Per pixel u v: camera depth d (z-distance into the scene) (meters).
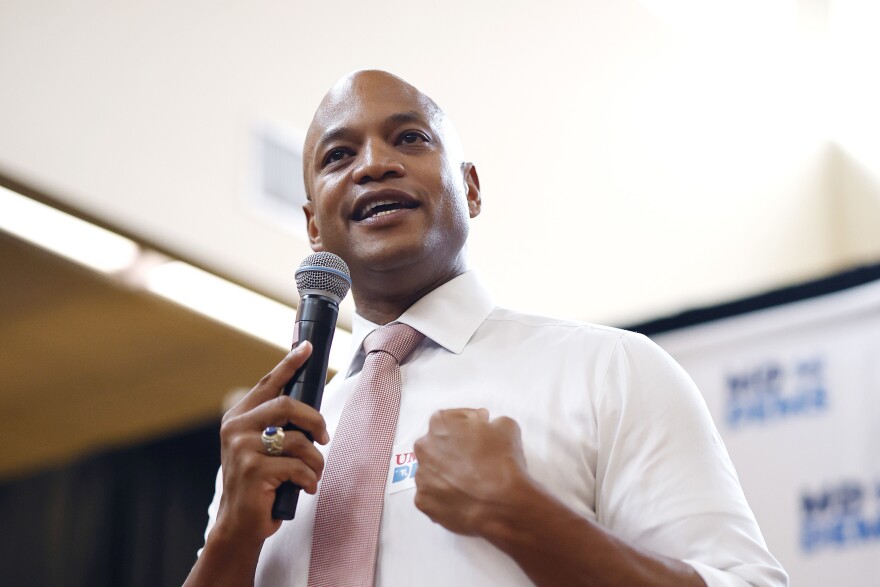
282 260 6.68
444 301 2.33
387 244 2.30
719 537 1.93
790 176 9.59
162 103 6.30
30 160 5.74
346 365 2.41
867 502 5.11
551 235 7.85
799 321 5.55
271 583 2.08
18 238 6.07
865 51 9.93
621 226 8.26
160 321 6.80
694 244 8.70
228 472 1.97
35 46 5.89
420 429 2.11
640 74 8.78
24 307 6.68
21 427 8.02
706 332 5.78
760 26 9.83
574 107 8.28
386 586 1.96
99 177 5.99
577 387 2.10
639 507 1.98
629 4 8.87
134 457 8.10
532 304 7.57
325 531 2.03
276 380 2.04
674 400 2.07
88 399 7.70
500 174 7.66
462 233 2.41
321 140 2.46
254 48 6.70
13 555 8.32
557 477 2.01
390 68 7.24
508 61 7.89
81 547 8.12
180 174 6.31
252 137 6.64
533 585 1.90
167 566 7.89
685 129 9.01
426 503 1.87
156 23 6.35
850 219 9.88
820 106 9.98
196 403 7.75
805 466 5.31
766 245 9.16
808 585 5.12
